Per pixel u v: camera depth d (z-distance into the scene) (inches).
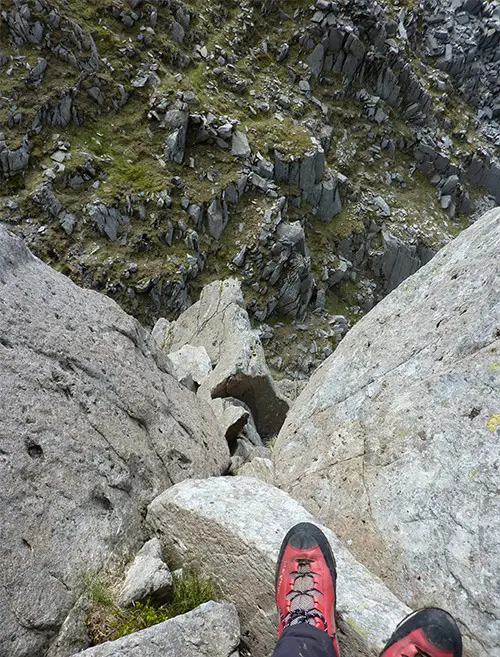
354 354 59.1
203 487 46.3
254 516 42.3
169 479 52.7
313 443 55.2
